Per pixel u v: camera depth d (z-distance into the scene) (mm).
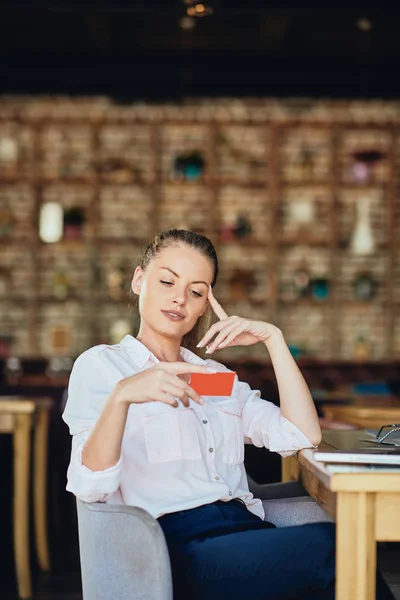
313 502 1896
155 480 1659
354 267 7156
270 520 1890
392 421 2941
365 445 1771
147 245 1861
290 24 6270
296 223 7141
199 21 6207
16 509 3326
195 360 1947
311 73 6855
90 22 6219
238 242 6957
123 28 6367
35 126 6992
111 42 6645
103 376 1691
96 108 7277
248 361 5855
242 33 6453
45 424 3803
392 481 1341
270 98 6934
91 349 1746
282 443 1806
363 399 4043
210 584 1504
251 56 6832
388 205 7016
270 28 6293
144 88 6863
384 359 6520
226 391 1504
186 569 1528
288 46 6695
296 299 6977
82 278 7090
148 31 6430
